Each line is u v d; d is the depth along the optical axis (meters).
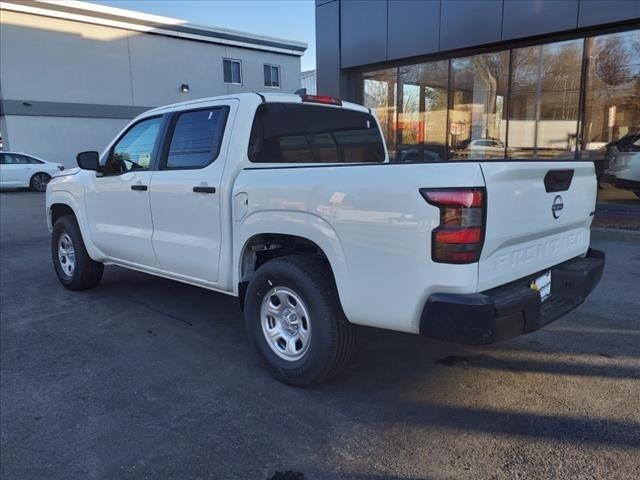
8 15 22.06
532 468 2.69
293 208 3.45
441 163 2.81
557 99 11.02
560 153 11.25
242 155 3.98
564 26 9.81
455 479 2.62
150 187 4.65
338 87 13.34
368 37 12.52
